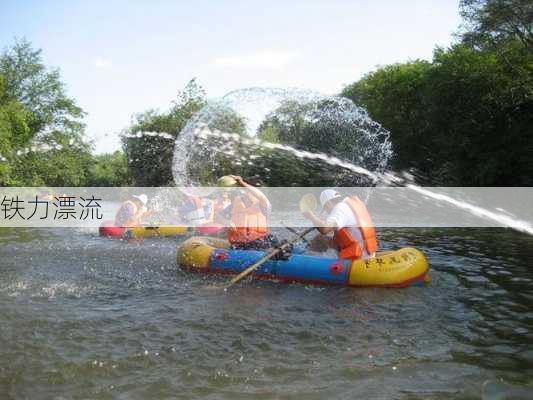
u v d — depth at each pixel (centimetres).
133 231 1078
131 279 654
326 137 1511
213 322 472
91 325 464
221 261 655
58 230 1312
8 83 3091
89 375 359
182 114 2691
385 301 538
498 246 946
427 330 450
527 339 427
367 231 614
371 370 365
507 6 2052
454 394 328
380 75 3038
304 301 541
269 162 1588
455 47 2438
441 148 2389
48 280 651
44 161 3083
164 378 354
